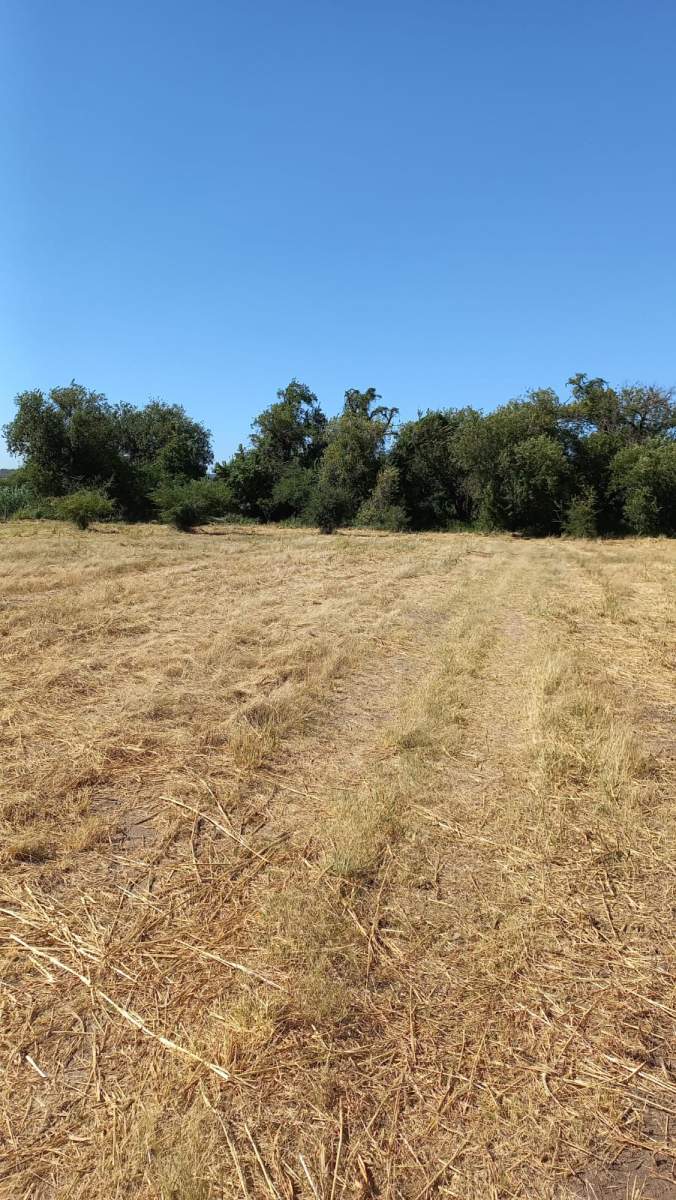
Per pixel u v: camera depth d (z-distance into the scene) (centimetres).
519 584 1476
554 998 269
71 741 503
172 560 1766
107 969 274
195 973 273
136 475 3747
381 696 652
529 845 382
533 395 3875
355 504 4141
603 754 495
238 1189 191
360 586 1380
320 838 381
